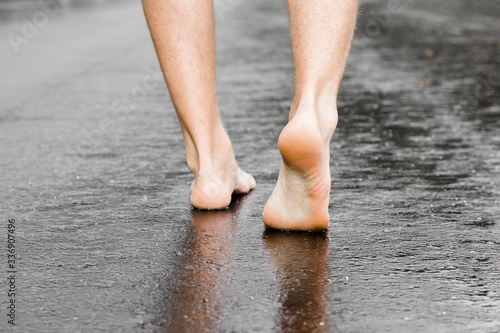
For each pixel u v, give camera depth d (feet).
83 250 6.49
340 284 5.57
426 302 5.21
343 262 6.10
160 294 5.38
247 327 4.77
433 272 5.85
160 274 5.82
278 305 5.15
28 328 4.79
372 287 5.51
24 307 5.16
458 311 5.06
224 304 5.17
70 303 5.22
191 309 5.08
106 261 6.17
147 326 4.80
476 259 6.19
